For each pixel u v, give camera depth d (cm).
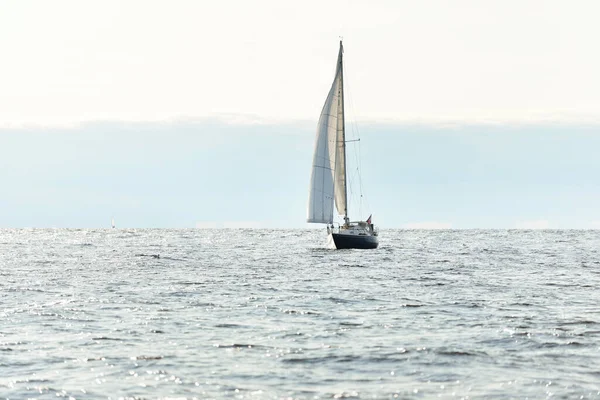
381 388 8794
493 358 10206
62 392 8600
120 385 8881
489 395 8500
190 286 19250
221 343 11188
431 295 17212
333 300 16188
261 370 9575
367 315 13975
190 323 12975
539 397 8419
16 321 13150
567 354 10450
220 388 8775
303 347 10912
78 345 11025
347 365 9844
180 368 9669
